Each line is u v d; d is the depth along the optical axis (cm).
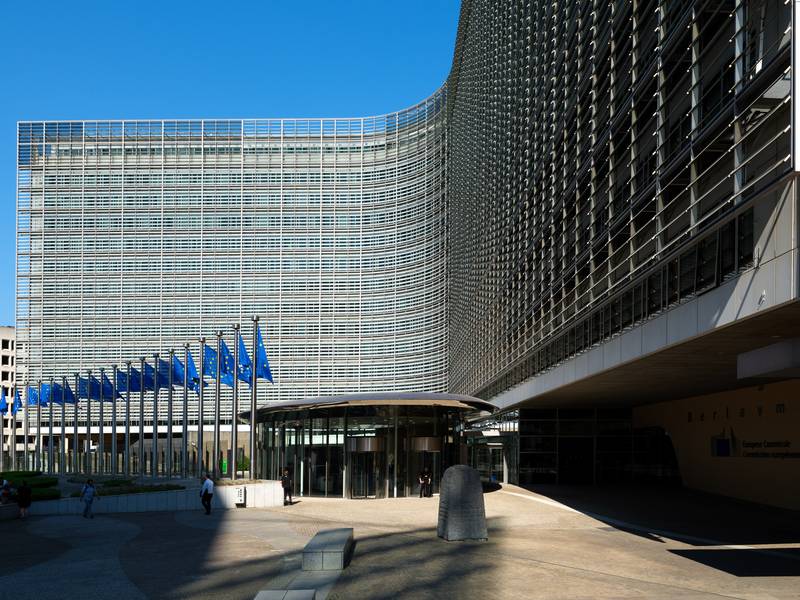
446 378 8225
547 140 3253
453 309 7450
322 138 9769
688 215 1622
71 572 1478
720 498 2977
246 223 9706
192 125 9856
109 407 9462
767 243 1183
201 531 2114
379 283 9456
